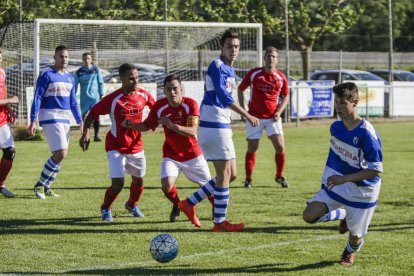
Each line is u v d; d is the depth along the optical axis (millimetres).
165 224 17500
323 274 12914
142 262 13711
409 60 79938
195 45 47625
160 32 46219
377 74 61688
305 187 23844
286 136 42000
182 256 14188
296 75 75000
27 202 20578
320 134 43156
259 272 13023
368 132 12930
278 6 59844
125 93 17781
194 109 16781
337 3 61438
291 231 16656
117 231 16625
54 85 21047
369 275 12859
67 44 42812
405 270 13211
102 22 41562
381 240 15727
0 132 21406
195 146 17078
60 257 14125
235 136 42219
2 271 13023
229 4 57031
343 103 12930
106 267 13344
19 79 41594
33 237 15953
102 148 35188
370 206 13258
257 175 26891
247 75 24422
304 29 60125
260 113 23828
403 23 76188
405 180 25312
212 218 18328
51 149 21219
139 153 18000
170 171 17047
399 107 55219
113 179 17625
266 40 72875
